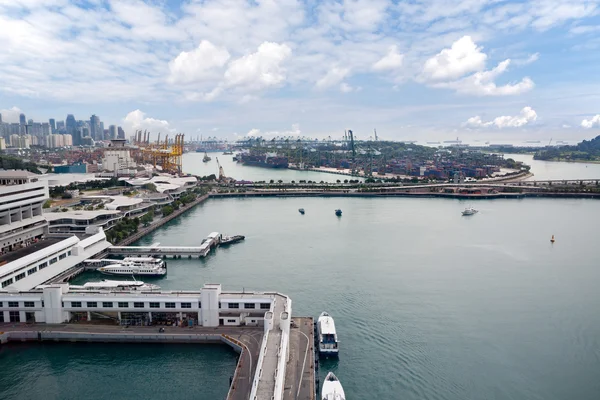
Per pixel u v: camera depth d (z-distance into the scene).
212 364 124.62
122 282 182.00
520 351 137.12
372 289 190.25
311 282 199.75
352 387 117.50
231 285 196.12
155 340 134.25
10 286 167.62
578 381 121.69
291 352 124.19
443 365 128.50
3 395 112.31
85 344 134.38
